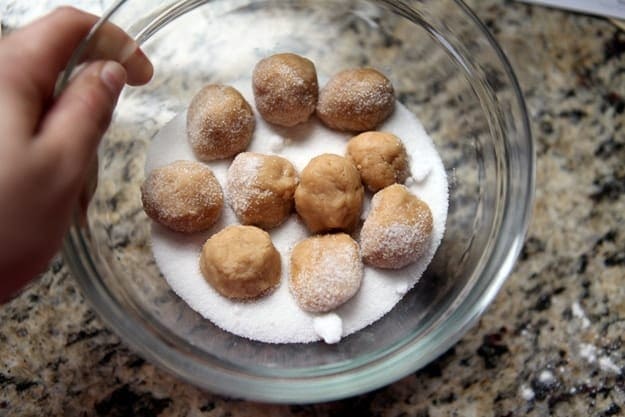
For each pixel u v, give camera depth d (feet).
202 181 1.01
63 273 1.06
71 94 0.83
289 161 1.06
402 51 1.17
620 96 1.15
